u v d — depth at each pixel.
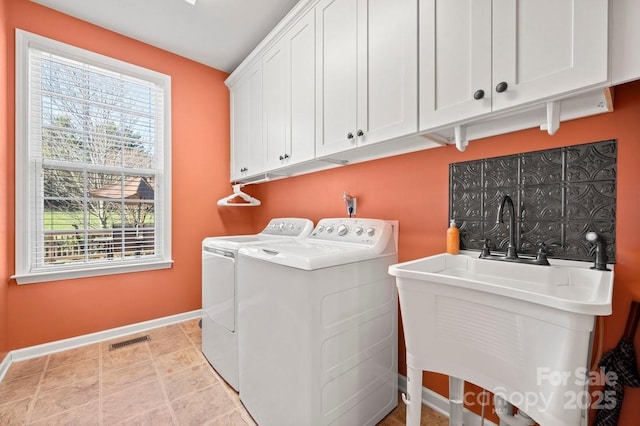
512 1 0.89
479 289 0.77
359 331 1.30
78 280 2.12
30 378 1.69
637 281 0.92
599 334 0.99
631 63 0.71
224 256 1.70
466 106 1.00
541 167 1.12
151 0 1.88
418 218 1.53
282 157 1.94
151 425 1.34
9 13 1.83
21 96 1.88
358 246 1.50
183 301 2.60
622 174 0.95
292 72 1.83
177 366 1.85
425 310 0.91
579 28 0.78
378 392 1.41
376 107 1.31
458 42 1.02
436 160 1.46
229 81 2.71
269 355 1.29
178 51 2.50
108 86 2.25
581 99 0.91
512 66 0.89
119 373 1.76
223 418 1.40
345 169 1.95
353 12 1.41
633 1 0.71
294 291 1.15
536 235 1.14
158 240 2.50
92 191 2.19
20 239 1.88
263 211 2.88
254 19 2.06
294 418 1.14
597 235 0.96
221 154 2.81
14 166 1.87
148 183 2.46
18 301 1.88
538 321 0.69
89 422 1.35
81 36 2.09
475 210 1.31
